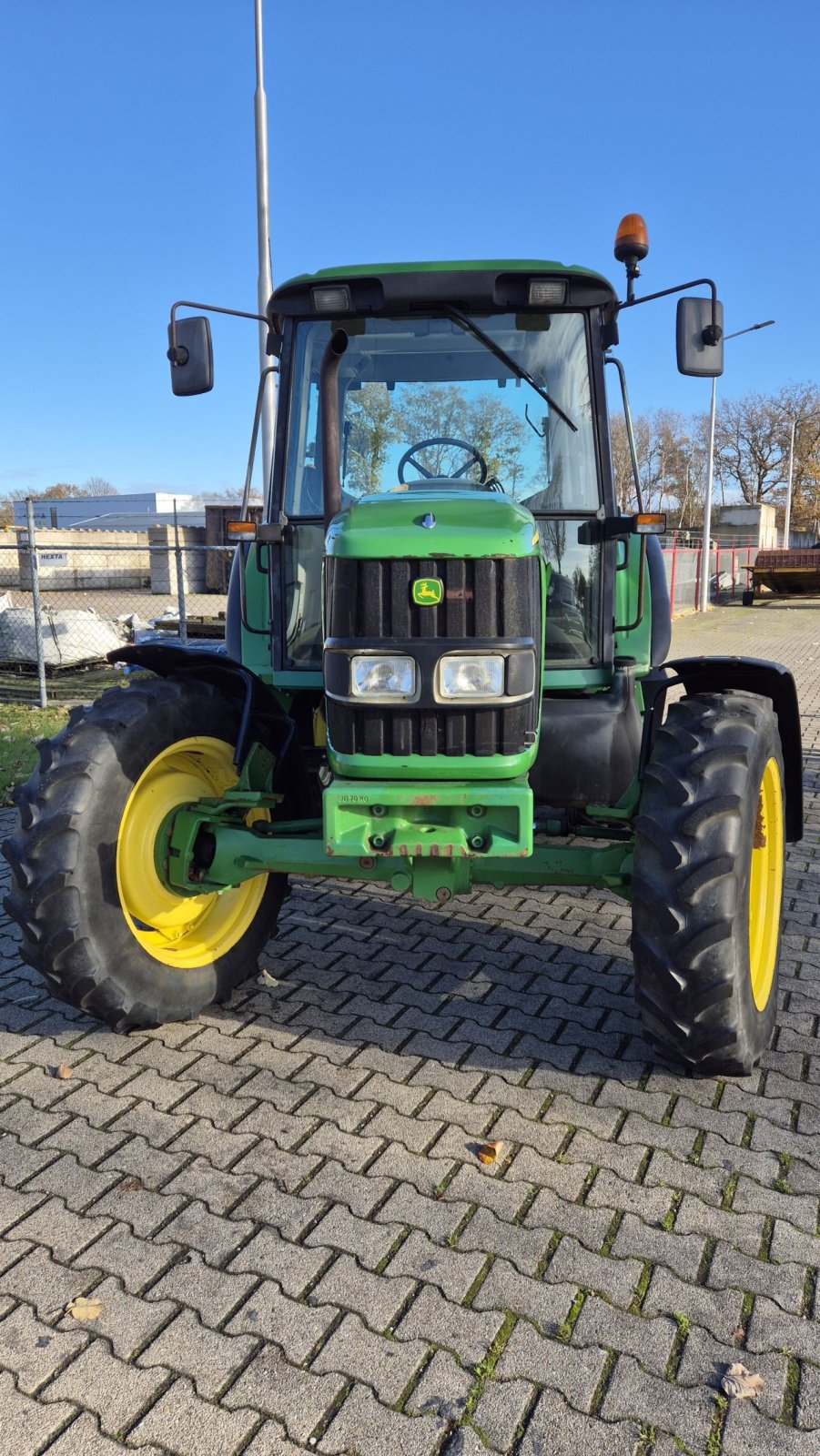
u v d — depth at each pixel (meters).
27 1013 3.82
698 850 2.90
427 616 2.87
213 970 3.65
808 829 6.27
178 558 11.20
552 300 3.68
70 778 3.17
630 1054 3.48
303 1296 2.41
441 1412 2.10
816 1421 2.08
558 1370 2.20
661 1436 2.05
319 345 3.91
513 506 3.15
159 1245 2.58
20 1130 3.06
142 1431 2.07
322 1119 3.11
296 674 3.89
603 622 3.81
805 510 65.31
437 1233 2.61
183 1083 3.31
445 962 4.23
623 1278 2.46
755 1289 2.43
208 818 3.44
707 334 3.71
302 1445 2.03
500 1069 3.39
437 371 3.89
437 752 2.92
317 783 4.14
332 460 3.48
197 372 3.80
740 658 3.42
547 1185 2.80
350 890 5.07
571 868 3.20
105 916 3.23
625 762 3.59
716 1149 2.96
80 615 13.53
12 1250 2.56
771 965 3.45
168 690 3.45
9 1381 2.18
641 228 3.74
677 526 54.94
